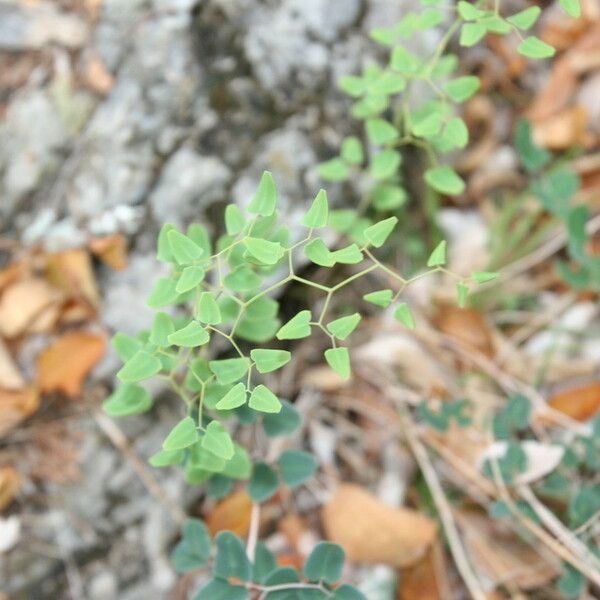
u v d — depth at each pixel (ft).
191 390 1.12
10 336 1.34
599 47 1.63
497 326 1.53
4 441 1.31
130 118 1.40
